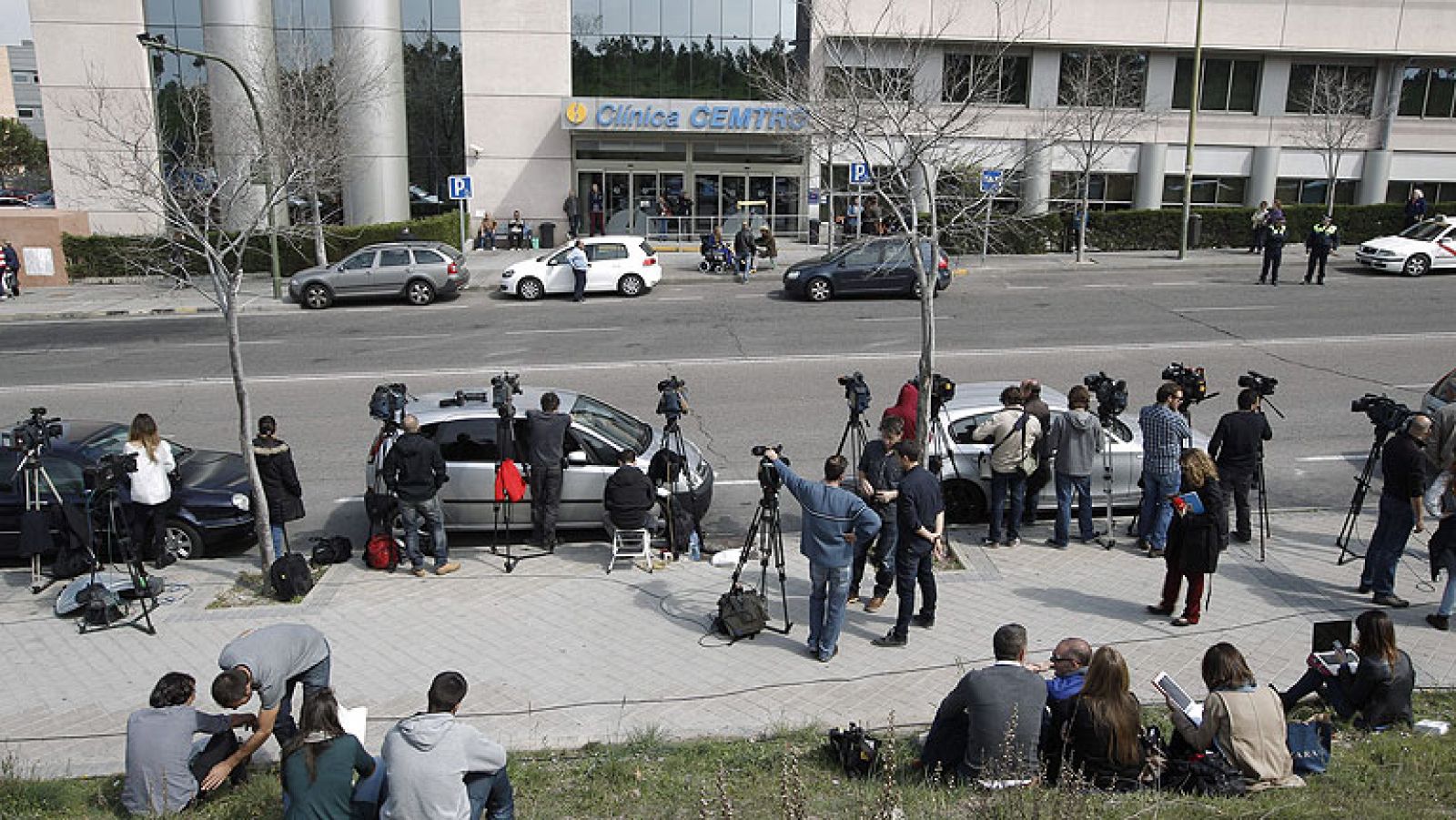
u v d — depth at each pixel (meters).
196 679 8.27
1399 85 36.03
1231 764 6.16
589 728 7.38
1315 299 24.38
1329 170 35.47
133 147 19.47
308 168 21.30
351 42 32.12
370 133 33.34
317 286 25.58
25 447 9.77
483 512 11.37
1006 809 5.36
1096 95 32.03
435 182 35.72
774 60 34.62
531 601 9.75
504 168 35.50
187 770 6.34
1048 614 9.25
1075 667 6.60
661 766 6.64
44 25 32.25
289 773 5.53
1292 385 17.23
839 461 8.23
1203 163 36.41
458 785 5.27
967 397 12.42
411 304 25.89
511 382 11.16
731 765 6.62
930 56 31.77
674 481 10.82
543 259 26.36
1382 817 5.54
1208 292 25.50
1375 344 19.86
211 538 11.14
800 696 7.82
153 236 26.98
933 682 8.03
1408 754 6.49
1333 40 35.06
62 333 23.09
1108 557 10.66
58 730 7.51
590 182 35.59
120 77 32.59
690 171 35.53
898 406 11.64
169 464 10.55
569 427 11.42
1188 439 10.57
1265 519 11.35
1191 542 8.74
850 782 6.29
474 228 35.75
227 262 30.20
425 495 10.19
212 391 17.70
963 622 9.13
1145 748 6.33
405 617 9.40
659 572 10.46
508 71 34.84
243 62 28.89
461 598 9.84
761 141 35.16
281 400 17.09
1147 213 33.03
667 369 18.83
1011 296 25.53
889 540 9.27
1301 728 6.46
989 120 33.84
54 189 33.09
